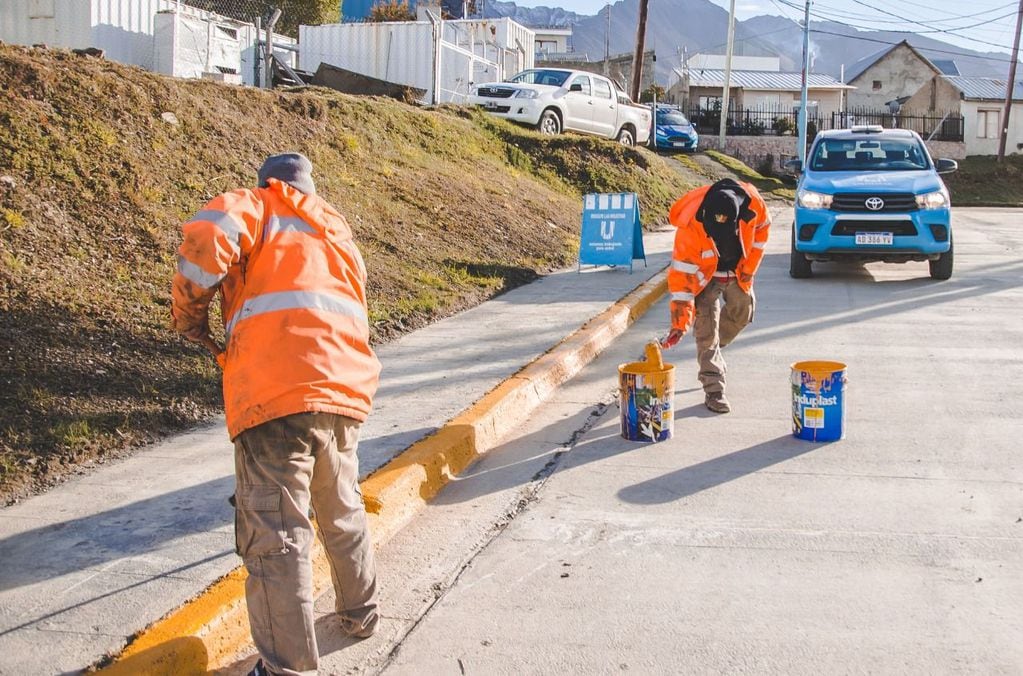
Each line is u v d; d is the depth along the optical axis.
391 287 10.05
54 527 4.62
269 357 3.44
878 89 64.88
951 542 4.67
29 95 9.24
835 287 12.19
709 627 3.91
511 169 17.34
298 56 23.05
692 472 5.73
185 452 5.79
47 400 5.98
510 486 5.60
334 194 11.65
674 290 6.72
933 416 6.75
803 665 3.61
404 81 22.66
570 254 13.85
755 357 8.56
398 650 3.81
